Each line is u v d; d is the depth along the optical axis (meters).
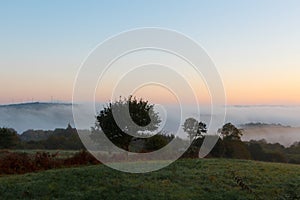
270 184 15.99
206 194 14.36
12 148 35.28
